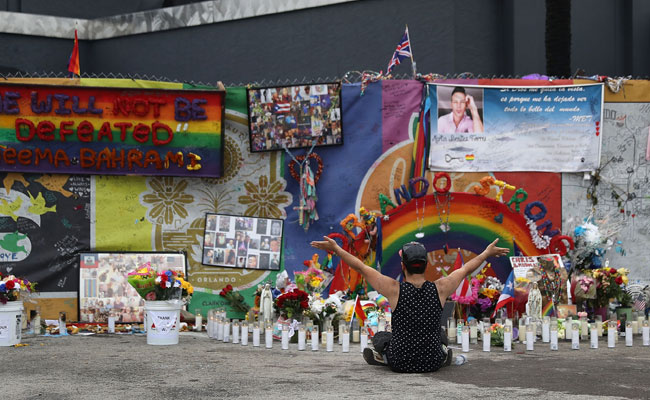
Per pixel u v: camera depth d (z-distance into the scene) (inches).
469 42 734.5
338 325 405.4
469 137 489.7
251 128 479.5
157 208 475.5
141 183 475.2
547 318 398.6
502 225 480.1
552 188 493.7
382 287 295.7
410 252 296.8
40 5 898.7
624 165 500.7
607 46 757.9
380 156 486.0
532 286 429.4
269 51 804.6
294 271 481.1
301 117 482.3
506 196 490.3
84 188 470.0
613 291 447.2
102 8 938.7
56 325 450.9
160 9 862.5
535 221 480.4
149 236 474.3
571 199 495.5
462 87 489.7
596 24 755.4
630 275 495.8
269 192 483.8
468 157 489.1
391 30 750.5
